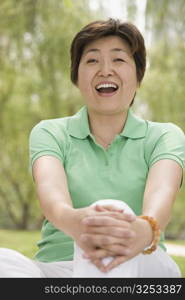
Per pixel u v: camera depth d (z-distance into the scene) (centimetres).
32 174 170
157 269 150
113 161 170
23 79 652
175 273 155
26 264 148
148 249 140
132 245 132
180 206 967
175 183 161
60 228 144
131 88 172
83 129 174
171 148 168
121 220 131
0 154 841
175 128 178
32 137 175
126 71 169
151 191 157
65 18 561
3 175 931
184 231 1127
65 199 152
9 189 1036
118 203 136
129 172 168
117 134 175
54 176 160
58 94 676
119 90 169
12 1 530
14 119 739
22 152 808
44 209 152
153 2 493
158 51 562
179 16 483
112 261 131
